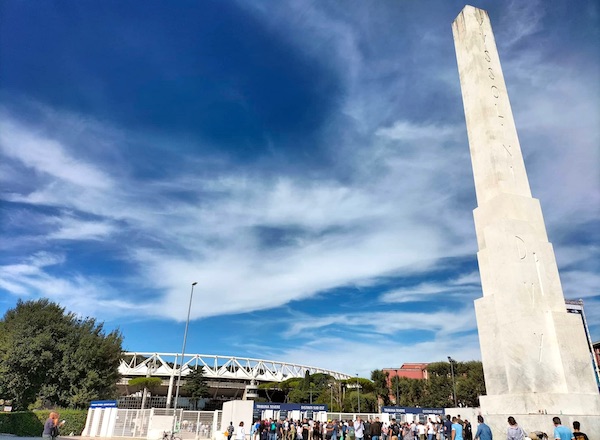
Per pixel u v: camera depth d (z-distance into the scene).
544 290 20.28
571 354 19.11
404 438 27.61
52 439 16.86
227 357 119.56
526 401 18.22
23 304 46.91
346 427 31.88
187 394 112.31
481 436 13.53
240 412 37.62
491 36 27.42
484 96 24.95
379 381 86.25
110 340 48.59
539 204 22.94
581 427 16.06
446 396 77.06
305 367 137.12
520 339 19.17
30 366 40.88
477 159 24.67
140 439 36.47
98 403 40.69
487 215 23.14
